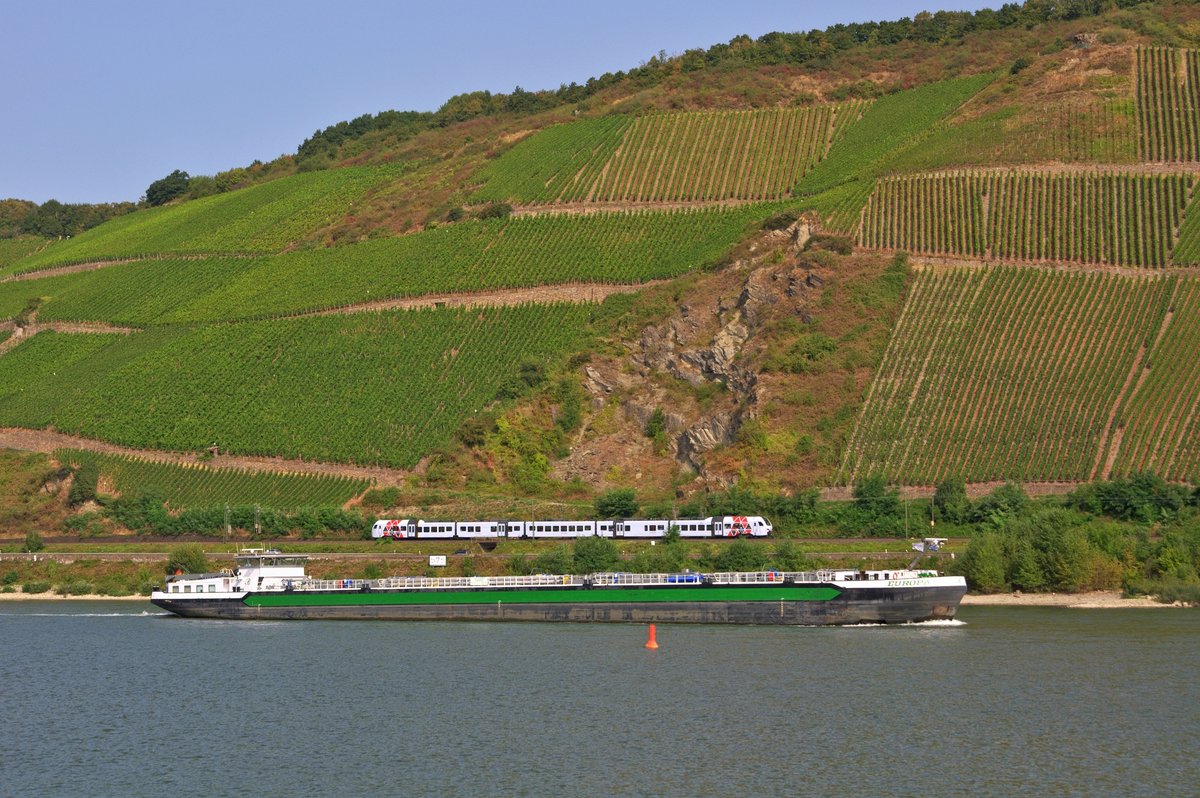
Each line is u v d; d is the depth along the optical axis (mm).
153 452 187125
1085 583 130875
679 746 78312
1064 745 77438
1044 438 152375
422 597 129625
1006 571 133125
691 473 165500
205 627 127500
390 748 79188
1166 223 184750
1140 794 68938
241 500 171000
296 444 179625
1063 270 180250
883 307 176750
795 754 76375
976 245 187500
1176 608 125188
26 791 72625
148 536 162500
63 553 157500
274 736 82812
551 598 127000
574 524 148250
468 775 73500
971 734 79938
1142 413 153375
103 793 72000
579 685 94750
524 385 181500
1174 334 164375
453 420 178750
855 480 151125
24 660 109625
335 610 131250
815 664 100438
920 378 164500
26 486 181625
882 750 76938
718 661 102562
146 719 88188
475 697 91812
